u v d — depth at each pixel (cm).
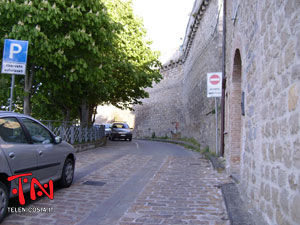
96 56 1087
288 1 311
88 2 1023
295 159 286
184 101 2805
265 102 410
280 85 339
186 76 2698
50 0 939
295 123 286
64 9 984
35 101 1194
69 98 1316
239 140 799
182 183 719
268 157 390
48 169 562
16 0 898
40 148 537
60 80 1128
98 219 459
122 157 1257
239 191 583
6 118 473
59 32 987
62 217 466
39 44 909
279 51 344
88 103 1800
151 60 2014
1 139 440
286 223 311
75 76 1035
